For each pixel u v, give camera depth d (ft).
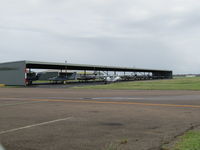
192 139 16.42
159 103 40.11
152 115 27.73
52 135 18.39
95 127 21.25
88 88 93.86
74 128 20.88
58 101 45.09
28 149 14.98
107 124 22.58
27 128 21.03
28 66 145.18
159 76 268.82
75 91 75.77
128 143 15.94
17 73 118.62
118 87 96.32
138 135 18.16
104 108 34.30
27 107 36.11
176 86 96.78
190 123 22.81
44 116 27.50
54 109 33.58
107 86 105.29
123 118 25.85
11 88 100.17
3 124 22.89
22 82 115.03
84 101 44.68
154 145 15.35
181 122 23.34
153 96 53.52
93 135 18.30
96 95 58.49
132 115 27.84
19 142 16.52
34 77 157.79
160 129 20.20
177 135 17.93
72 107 35.68
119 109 33.09
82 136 18.01
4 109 33.88
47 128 20.95
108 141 16.53
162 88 85.20
